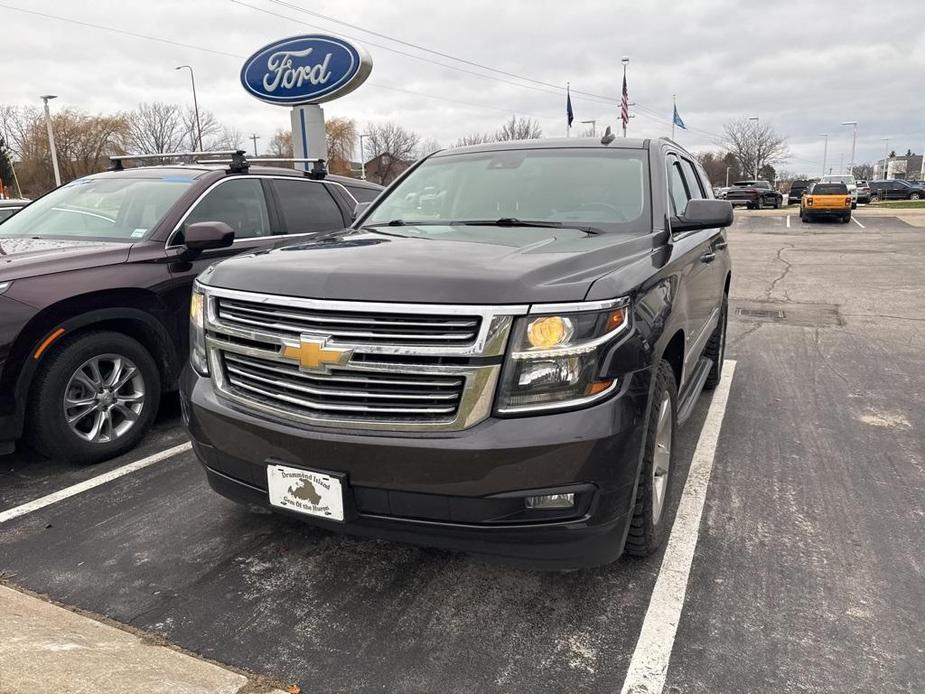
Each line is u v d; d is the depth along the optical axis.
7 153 62.75
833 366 6.64
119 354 4.29
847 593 2.87
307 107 12.79
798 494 3.80
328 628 2.66
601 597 2.85
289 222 5.76
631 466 2.46
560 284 2.44
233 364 2.80
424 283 2.40
